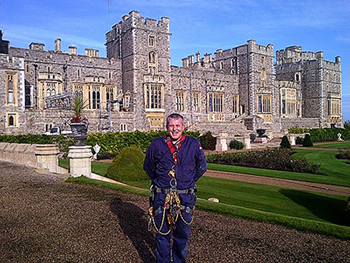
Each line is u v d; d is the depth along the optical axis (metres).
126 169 13.78
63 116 32.19
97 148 23.44
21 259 4.89
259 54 52.25
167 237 4.40
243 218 7.20
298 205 10.02
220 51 56.44
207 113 49.19
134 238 5.73
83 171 12.89
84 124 13.15
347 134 54.41
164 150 4.40
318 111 62.06
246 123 49.28
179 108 46.12
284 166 18.86
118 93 40.62
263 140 40.38
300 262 4.93
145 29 39.41
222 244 5.59
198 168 4.48
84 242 5.55
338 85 65.94
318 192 11.96
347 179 15.02
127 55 39.66
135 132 27.70
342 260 5.01
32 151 15.94
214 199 9.20
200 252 5.22
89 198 8.82
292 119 56.91
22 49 33.59
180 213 4.31
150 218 4.47
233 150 30.59
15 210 7.54
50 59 35.31
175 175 4.34
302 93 64.50
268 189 12.44
